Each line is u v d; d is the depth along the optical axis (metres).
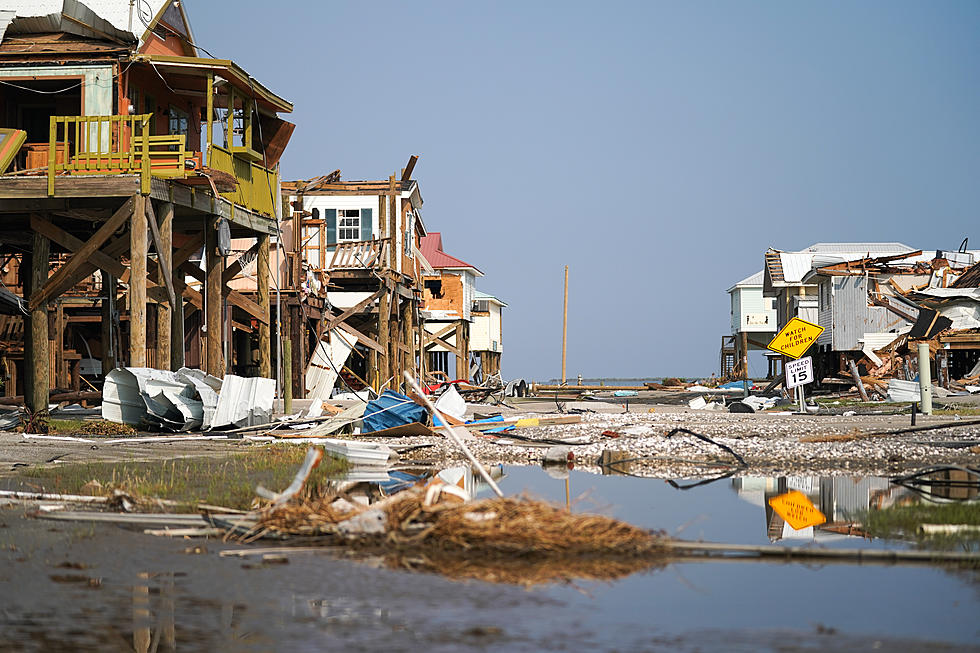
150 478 14.05
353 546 9.14
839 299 45.91
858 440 20.36
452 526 8.99
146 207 22.00
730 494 13.48
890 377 43.69
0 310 27.83
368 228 47.28
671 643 6.28
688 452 18.75
